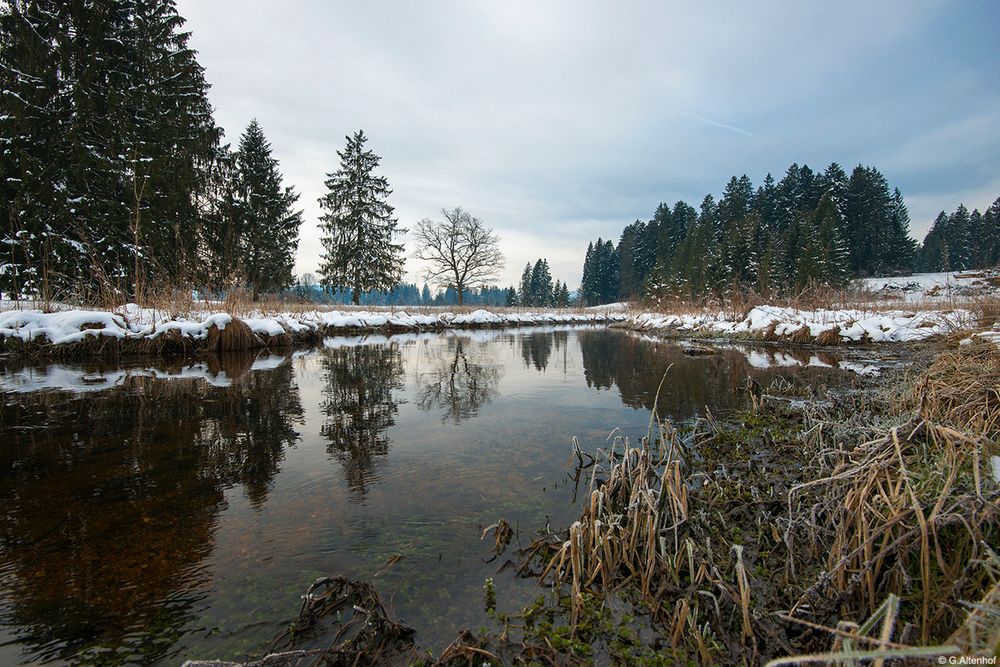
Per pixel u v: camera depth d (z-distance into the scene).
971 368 4.16
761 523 2.75
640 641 1.91
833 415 4.95
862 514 2.22
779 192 55.88
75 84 12.82
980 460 2.50
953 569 1.88
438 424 5.34
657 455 4.12
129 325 10.82
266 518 3.02
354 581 2.32
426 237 40.53
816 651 1.73
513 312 33.91
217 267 16.44
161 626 2.02
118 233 13.56
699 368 9.66
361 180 31.56
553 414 5.81
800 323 14.38
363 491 3.46
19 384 7.41
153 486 3.54
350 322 19.05
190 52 17.86
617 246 81.44
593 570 2.31
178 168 16.17
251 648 1.89
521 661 1.78
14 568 2.43
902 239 49.06
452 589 2.29
